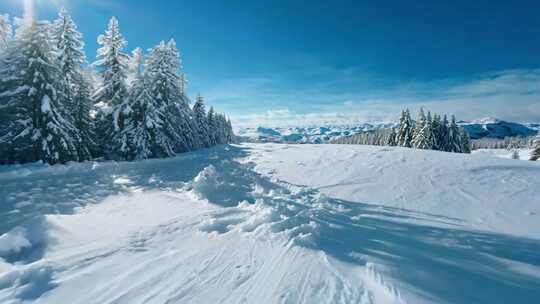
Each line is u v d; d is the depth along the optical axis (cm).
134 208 775
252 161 1803
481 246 491
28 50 1536
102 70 2145
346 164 1497
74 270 393
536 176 1188
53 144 1522
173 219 637
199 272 388
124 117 2083
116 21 2114
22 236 487
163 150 2114
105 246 481
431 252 452
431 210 770
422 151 1916
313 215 635
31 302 319
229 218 621
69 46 1856
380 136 6575
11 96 1523
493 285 357
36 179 1170
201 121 3753
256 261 418
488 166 1363
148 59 2417
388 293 325
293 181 1171
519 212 762
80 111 1916
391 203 836
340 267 390
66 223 592
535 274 392
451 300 316
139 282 363
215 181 1012
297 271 384
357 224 600
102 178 1244
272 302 316
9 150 1484
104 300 323
